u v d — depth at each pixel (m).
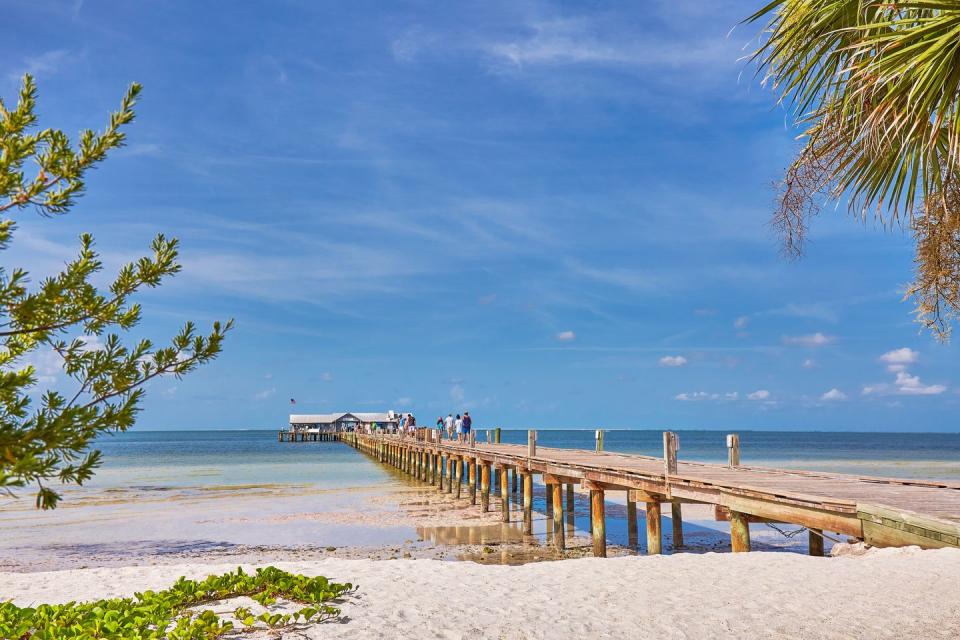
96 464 3.73
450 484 31.78
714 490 11.21
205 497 30.98
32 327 4.21
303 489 34.62
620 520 22.64
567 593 7.85
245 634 6.35
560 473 17.45
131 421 3.96
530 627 6.58
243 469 51.06
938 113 4.60
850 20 5.01
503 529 21.23
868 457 73.69
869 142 5.18
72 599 8.55
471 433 30.44
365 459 65.06
